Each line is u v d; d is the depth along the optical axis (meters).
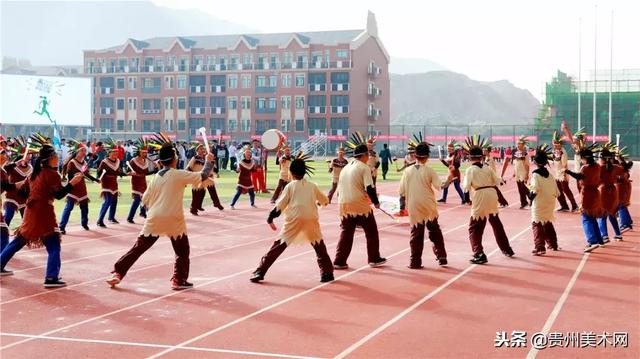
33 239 9.75
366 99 96.38
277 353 6.65
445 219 18.61
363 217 11.16
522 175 21.78
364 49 95.12
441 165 63.06
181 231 9.60
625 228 16.09
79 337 7.25
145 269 11.16
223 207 21.48
